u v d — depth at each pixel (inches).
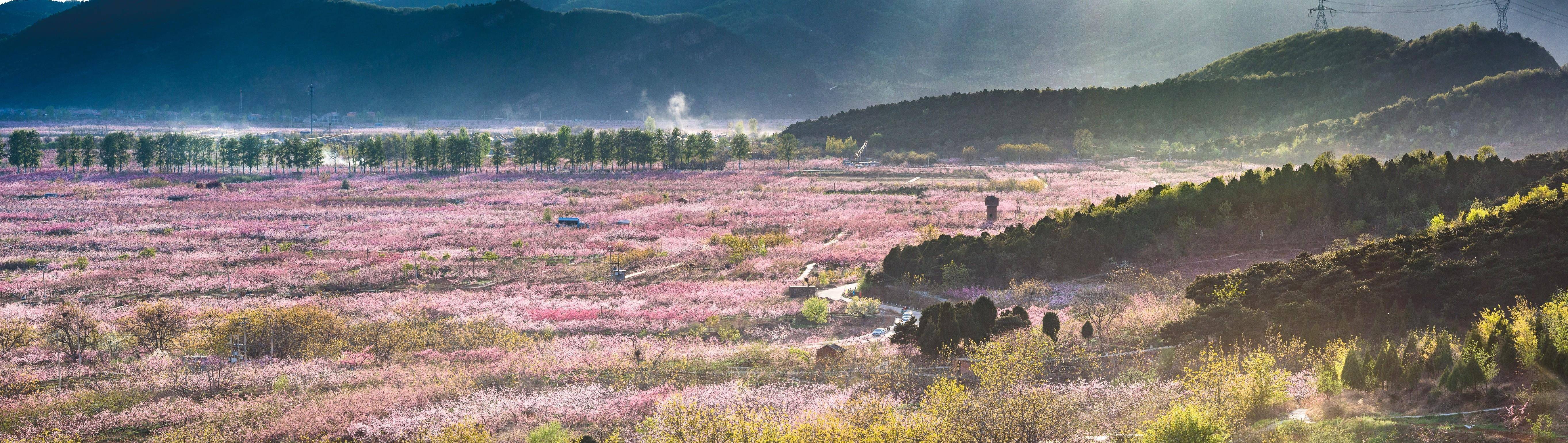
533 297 3722.9
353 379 2405.3
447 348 2815.0
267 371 2453.2
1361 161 4192.9
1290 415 1624.0
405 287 3966.5
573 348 2792.8
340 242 5265.8
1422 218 3656.5
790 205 6958.7
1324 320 2212.1
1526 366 1531.7
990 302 2497.5
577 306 3499.0
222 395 2246.6
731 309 3366.1
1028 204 6781.5
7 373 2378.2
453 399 2208.4
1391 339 2089.1
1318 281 2466.8
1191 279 3363.7
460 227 5895.7
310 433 1958.7
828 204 7003.0
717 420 1787.6
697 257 4623.5
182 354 2694.4
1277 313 2276.1
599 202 7253.9
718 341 2913.4
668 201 7362.2
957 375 2196.1
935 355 2384.4
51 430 1974.7
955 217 6018.7
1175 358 2165.4
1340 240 3474.4
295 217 6402.6
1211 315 2278.5
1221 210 3959.2
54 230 5600.4
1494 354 1598.2
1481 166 3946.9
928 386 2097.7
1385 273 2428.6
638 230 5753.0
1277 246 3708.2
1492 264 2381.9
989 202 5787.4
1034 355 2137.1
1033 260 3695.9
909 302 3425.2
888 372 2224.4
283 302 3582.7
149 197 7603.4
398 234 5580.7
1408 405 1551.4
